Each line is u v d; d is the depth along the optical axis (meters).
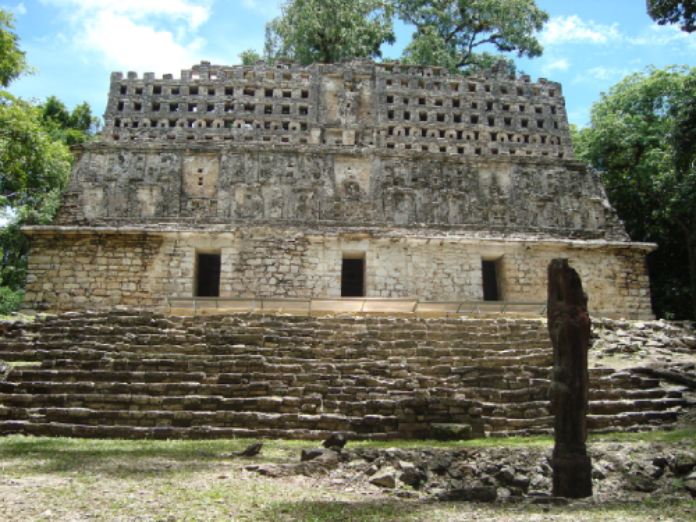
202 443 11.92
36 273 24.97
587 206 29.14
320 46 43.50
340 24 43.00
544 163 29.59
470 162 29.14
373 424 12.88
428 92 37.47
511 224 28.41
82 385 13.91
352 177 28.42
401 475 9.12
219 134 36.03
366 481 8.98
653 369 15.90
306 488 8.31
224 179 27.81
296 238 26.14
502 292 26.91
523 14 45.59
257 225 26.89
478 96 38.00
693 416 13.62
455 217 28.09
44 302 24.69
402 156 28.78
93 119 46.44
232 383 14.45
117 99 36.50
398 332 18.14
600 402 13.95
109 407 13.51
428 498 8.15
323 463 9.43
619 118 36.19
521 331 19.00
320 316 20.70
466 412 13.00
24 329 17.52
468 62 46.97
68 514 6.54
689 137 27.28
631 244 27.27
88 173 27.69
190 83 36.91
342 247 26.19
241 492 7.73
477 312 23.39
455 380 15.07
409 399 13.03
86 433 12.63
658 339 19.86
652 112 36.47
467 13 46.94
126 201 27.31
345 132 35.62
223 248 25.80
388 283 25.81
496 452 10.34
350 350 16.62
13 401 13.45
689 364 16.50
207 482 8.25
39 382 14.05
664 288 34.81
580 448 8.21
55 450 10.78
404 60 45.22
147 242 25.64
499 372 15.23
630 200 36.28
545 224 28.64
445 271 26.25
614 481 9.23
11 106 27.48
